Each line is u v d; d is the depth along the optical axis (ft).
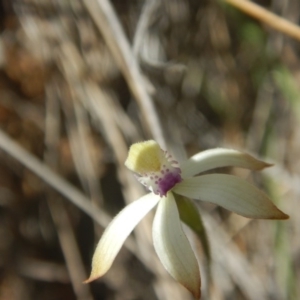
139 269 0.47
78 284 0.46
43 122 0.45
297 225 0.44
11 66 0.44
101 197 0.43
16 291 0.48
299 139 0.46
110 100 0.41
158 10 0.42
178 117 0.45
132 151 0.23
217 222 0.46
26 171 0.47
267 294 0.43
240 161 0.23
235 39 0.45
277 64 0.43
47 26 0.42
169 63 0.41
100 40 0.41
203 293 0.35
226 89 0.46
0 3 0.44
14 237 0.48
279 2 0.44
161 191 0.22
